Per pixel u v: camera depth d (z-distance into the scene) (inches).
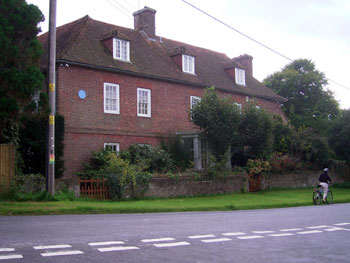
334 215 530.3
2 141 656.4
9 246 270.5
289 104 2006.6
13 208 490.6
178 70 1087.6
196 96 1101.7
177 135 995.9
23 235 315.3
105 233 335.9
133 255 255.8
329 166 1251.8
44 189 627.5
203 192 844.0
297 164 1126.4
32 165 744.3
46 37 1002.1
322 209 634.2
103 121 885.8
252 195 879.7
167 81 1031.6
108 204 604.1
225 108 918.4
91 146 859.4
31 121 725.3
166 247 285.0
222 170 911.0
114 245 285.1
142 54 1042.1
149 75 975.6
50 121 596.1
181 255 261.0
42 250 260.4
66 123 820.0
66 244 282.0
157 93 1005.8
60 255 247.9
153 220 440.8
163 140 992.2
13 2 593.3
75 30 937.5
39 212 490.6
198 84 1093.1
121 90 928.9
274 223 435.8
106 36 952.9
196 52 1293.1
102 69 890.1
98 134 874.8
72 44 877.2
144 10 1193.4
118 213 532.4
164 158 887.7
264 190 994.7
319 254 278.4
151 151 904.9
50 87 597.9
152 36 1191.6
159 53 1112.2
